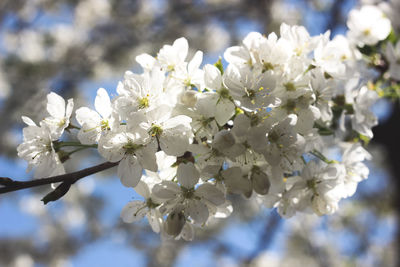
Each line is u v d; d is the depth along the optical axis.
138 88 0.44
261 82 0.44
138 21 1.61
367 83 0.53
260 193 0.44
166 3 1.66
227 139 0.43
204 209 0.44
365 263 1.58
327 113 0.46
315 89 0.46
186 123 0.43
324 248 1.56
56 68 1.55
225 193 0.44
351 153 0.47
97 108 0.44
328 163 0.47
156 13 1.65
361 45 0.53
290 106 0.45
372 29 0.53
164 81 0.45
